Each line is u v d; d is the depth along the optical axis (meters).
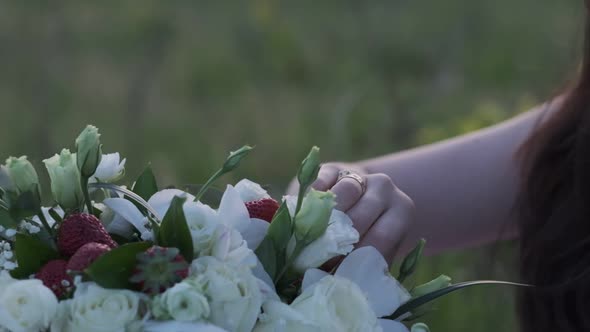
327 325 0.74
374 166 1.18
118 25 4.30
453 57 4.09
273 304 0.75
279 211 0.78
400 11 4.69
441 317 1.69
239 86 3.89
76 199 0.78
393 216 0.95
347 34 4.39
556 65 3.40
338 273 0.79
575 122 1.08
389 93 3.61
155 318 0.72
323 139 3.26
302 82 3.96
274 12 4.37
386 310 0.79
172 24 4.32
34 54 4.02
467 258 1.75
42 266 0.75
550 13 4.50
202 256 0.75
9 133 3.25
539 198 1.09
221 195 0.86
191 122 3.45
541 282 1.07
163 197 0.79
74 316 0.71
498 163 1.17
